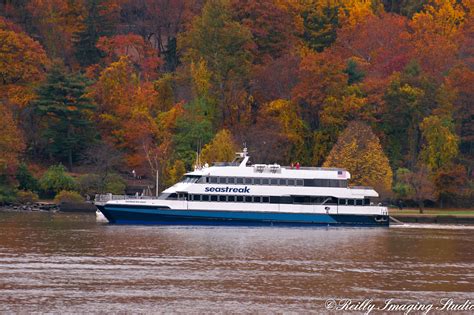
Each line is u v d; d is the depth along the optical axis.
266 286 98.00
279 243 133.12
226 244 130.12
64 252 117.75
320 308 88.81
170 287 96.00
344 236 145.12
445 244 135.75
